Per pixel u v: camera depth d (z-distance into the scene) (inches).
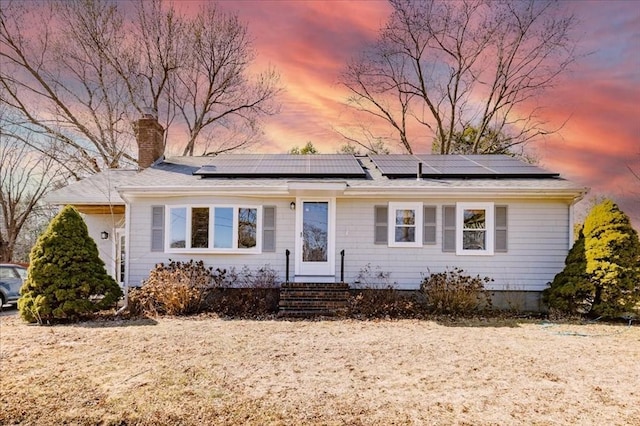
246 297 436.8
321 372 236.2
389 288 446.0
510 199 458.3
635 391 209.2
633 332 347.6
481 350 285.6
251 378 225.1
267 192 452.4
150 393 202.8
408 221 464.8
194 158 606.9
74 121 822.5
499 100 916.6
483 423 171.9
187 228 459.8
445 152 971.3
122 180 550.6
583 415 180.2
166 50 887.7
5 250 829.8
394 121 993.5
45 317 382.9
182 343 300.7
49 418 176.4
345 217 466.3
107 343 300.8
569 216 455.2
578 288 403.9
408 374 233.6
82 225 418.3
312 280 456.1
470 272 458.0
